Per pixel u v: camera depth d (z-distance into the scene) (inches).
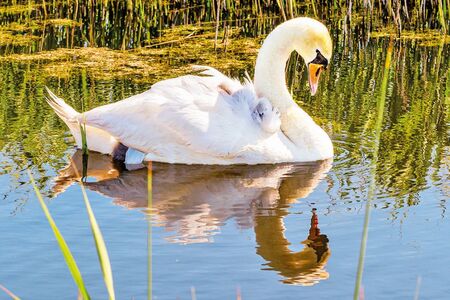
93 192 366.0
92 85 528.1
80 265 292.4
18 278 282.4
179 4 758.5
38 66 579.8
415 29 697.6
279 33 423.2
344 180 382.3
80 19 724.0
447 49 633.6
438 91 523.5
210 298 267.4
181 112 404.2
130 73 561.3
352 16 733.3
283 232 323.3
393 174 387.2
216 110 405.4
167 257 298.8
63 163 402.3
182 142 403.9
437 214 338.0
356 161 407.8
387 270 288.2
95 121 410.6
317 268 290.7
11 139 432.8
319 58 425.1
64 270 288.8
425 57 611.2
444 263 292.8
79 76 551.8
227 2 730.2
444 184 371.9
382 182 377.7
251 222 333.4
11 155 410.0
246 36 673.0
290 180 384.5
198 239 315.9
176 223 332.2
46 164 400.2
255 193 367.6
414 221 331.6
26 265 292.5
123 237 317.1
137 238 316.2
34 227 326.3
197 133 401.1
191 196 363.3
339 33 682.2
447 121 464.1
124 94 505.0
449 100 504.1
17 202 351.9
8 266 291.3
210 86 413.1
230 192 369.1
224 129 401.4
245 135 402.0
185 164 407.5
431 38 668.7
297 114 418.9
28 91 514.6
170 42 655.8
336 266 291.9
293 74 573.0
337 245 310.3
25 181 376.8
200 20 732.0
